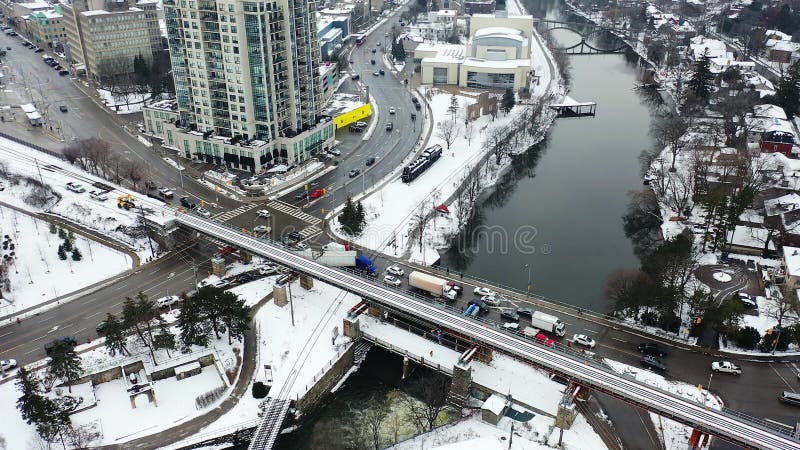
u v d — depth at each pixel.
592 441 136.50
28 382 132.75
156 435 139.50
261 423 140.25
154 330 164.75
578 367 142.50
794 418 142.25
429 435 139.75
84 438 136.25
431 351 160.62
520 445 134.38
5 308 176.38
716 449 136.62
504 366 157.75
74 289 185.75
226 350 163.00
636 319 174.88
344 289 172.12
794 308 175.38
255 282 191.50
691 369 157.38
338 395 158.50
